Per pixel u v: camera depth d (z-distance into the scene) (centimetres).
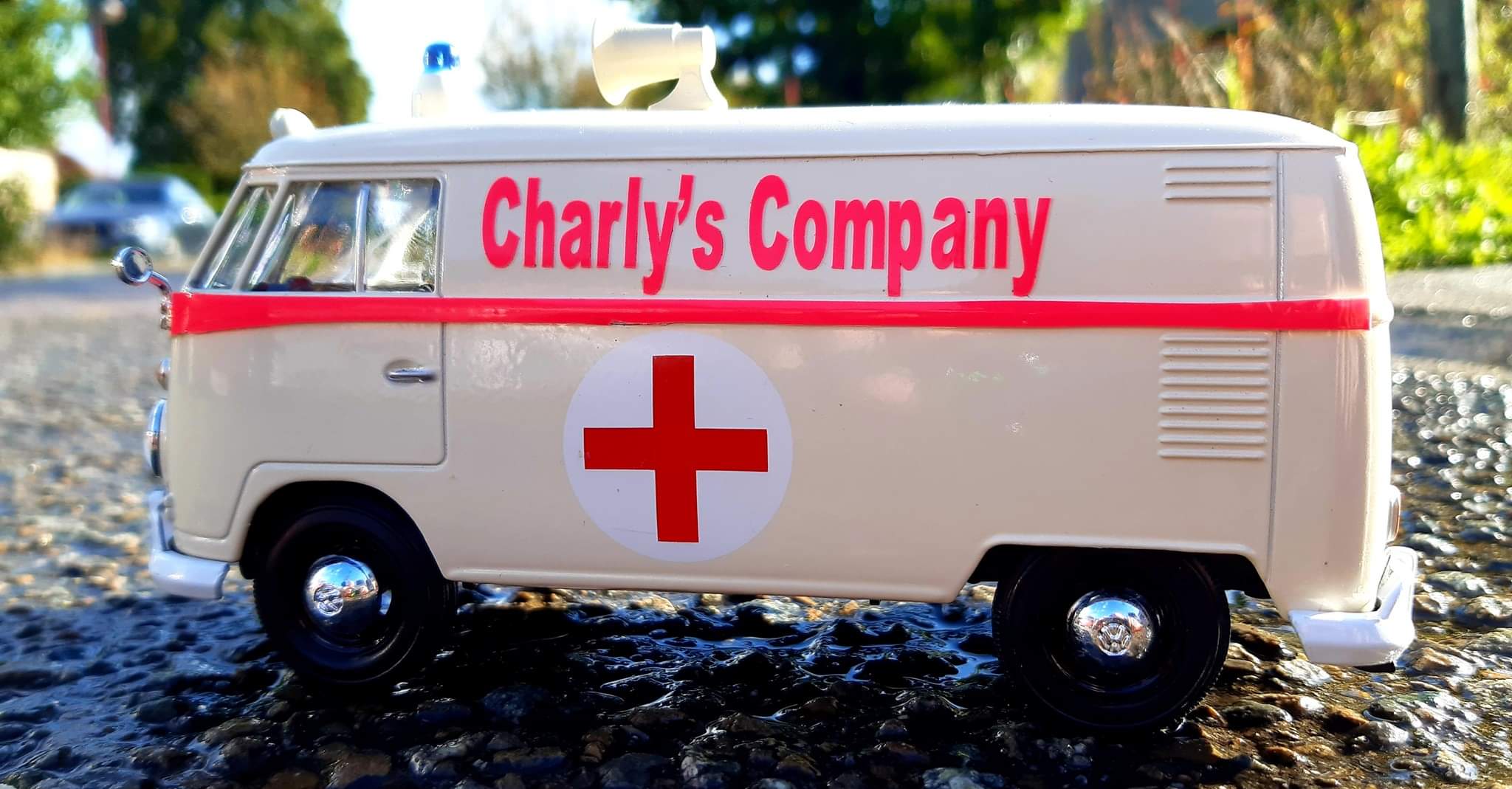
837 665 482
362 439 431
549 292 414
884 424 400
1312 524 380
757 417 406
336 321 428
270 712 445
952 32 2119
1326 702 436
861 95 2222
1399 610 384
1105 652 403
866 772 393
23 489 788
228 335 436
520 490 424
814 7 2152
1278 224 377
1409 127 1375
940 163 394
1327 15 1408
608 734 418
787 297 401
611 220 410
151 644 520
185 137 4097
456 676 472
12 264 2453
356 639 454
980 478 396
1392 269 1256
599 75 472
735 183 404
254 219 445
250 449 438
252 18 5078
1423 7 1395
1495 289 1162
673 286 407
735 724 422
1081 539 394
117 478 820
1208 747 402
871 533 406
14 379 1217
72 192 2750
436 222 423
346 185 431
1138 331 384
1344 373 374
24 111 2502
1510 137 1461
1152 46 1445
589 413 416
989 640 508
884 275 396
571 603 552
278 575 452
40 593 587
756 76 2225
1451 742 405
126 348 1438
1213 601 398
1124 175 385
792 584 415
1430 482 708
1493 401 877
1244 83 1278
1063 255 387
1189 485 386
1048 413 390
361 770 396
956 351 393
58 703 461
